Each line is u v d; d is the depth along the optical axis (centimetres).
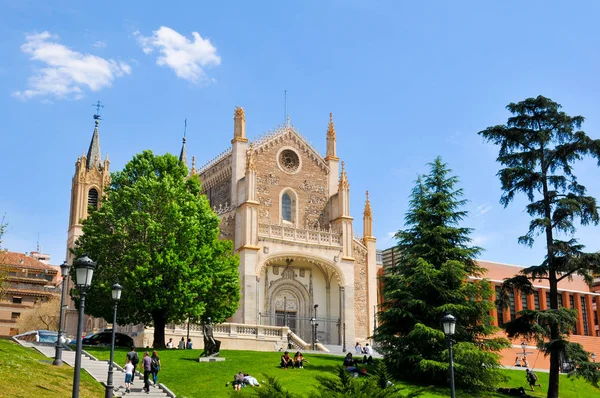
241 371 4169
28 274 10544
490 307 4922
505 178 4909
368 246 8425
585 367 4488
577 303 9312
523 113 5078
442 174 5391
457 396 4541
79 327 2322
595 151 4812
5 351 3672
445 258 5103
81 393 3173
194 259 5334
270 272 7638
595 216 4725
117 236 5222
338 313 7800
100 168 10919
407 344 4888
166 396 3591
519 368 6250
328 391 2067
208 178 8500
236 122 7962
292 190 8050
